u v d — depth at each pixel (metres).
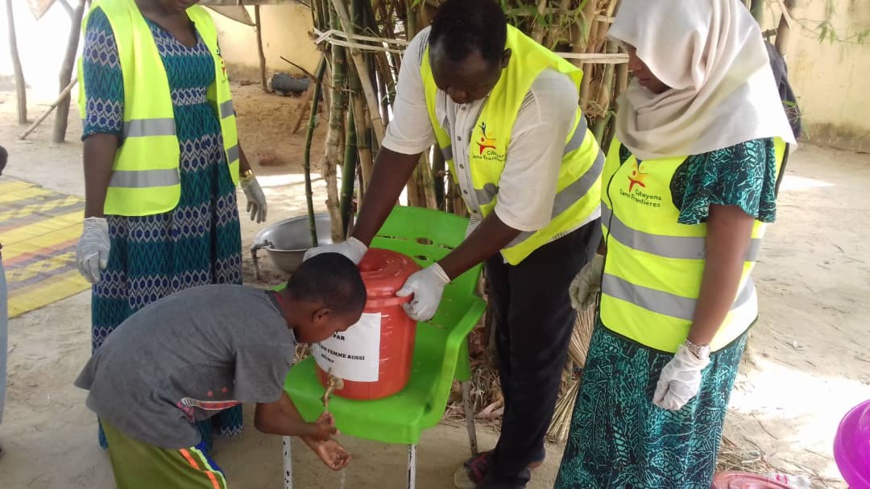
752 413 2.97
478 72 1.58
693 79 1.40
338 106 2.70
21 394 2.95
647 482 1.77
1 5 9.56
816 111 7.23
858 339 3.57
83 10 6.20
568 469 1.96
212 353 1.67
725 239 1.46
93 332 2.41
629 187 1.60
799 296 4.02
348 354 1.86
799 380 3.21
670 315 1.62
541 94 1.74
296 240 3.98
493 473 2.34
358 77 2.64
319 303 1.66
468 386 2.41
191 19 2.21
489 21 1.56
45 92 8.27
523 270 2.07
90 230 2.05
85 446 2.66
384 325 1.82
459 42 1.55
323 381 1.98
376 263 1.92
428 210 2.26
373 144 2.80
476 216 2.17
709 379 1.67
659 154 1.49
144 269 2.25
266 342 1.65
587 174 2.04
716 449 1.81
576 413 1.90
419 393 1.99
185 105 2.19
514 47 1.79
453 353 1.83
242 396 1.70
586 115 2.50
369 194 2.10
